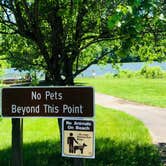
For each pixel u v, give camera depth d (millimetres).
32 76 11094
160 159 12250
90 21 9969
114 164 11156
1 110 5191
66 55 10305
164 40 10148
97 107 27422
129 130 17938
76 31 9945
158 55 11117
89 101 4809
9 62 11047
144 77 54844
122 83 46438
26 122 21922
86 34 10617
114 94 35906
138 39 6840
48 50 10453
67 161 11289
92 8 9320
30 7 9422
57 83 10359
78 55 10867
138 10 5707
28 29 9633
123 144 13977
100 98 33219
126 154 12320
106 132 17438
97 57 11711
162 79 51438
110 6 9023
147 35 9797
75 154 4750
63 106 4914
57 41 10062
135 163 11438
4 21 9734
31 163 11211
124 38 6863
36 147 13852
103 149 12922
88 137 4738
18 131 6016
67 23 10055
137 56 11336
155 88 39844
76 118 4832
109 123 20391
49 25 10500
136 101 30672
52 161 11430
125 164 11195
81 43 10945
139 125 19531
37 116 5043
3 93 5168
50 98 4977
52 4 9258
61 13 8844
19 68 10945
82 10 9469
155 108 26469
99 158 11656
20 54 10961
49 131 18891
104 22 9664
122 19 5883
